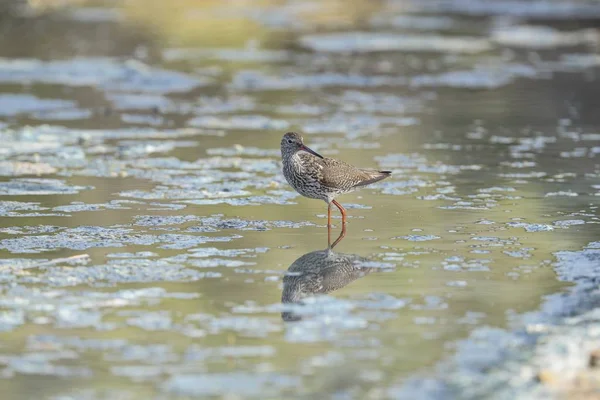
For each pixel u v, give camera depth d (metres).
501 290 10.77
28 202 14.76
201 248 12.46
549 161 18.08
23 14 38.56
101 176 16.62
